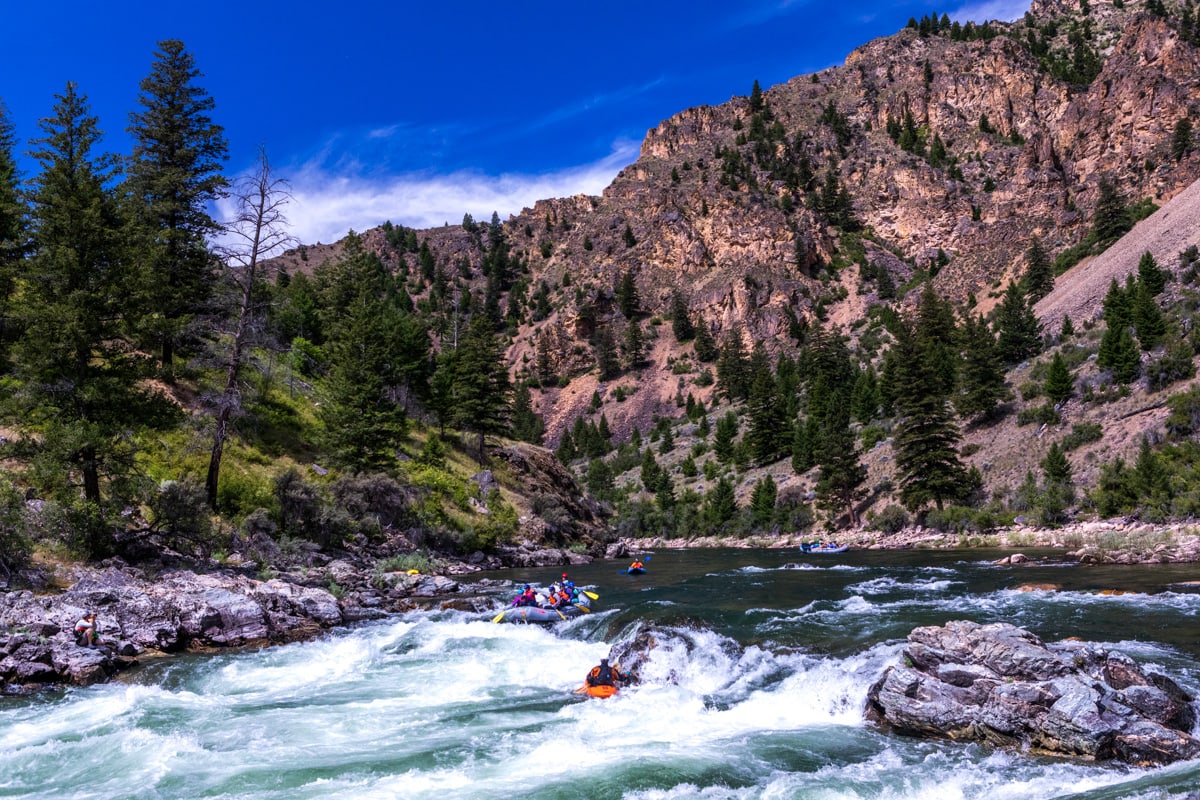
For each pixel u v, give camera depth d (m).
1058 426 71.81
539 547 56.91
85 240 28.31
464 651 19.77
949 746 11.69
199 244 44.81
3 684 15.75
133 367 29.25
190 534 28.50
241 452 42.44
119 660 17.91
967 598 24.48
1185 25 186.50
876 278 195.88
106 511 26.59
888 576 34.62
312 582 30.53
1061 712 11.07
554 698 15.44
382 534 42.56
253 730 13.16
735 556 61.03
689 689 15.69
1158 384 67.00
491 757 11.53
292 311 72.69
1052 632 17.67
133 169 44.31
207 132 47.75
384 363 62.31
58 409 26.58
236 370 35.09
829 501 80.81
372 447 48.59
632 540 103.62
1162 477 53.78
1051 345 97.44
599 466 134.12
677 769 10.77
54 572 22.94
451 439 70.00
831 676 14.70
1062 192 182.00
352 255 100.12
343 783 10.46
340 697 15.57
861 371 139.12
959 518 66.31
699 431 143.88
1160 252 106.50
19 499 23.80
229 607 21.08
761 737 12.41
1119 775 9.95
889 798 9.66
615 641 20.12
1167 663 14.43
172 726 13.39
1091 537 51.50
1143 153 166.75
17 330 33.66
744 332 195.00
